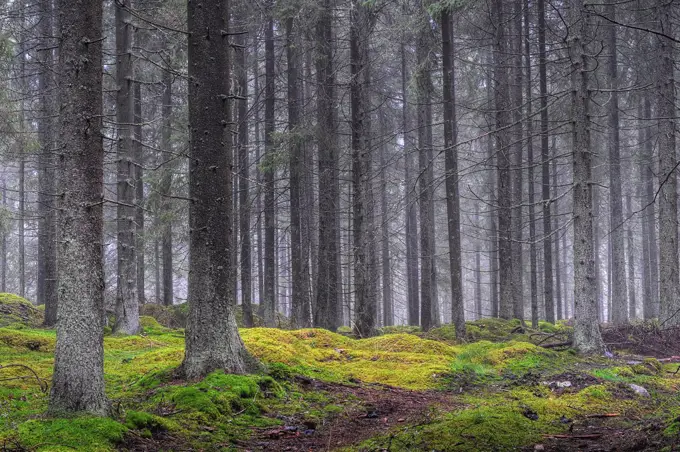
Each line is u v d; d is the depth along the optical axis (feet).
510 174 69.26
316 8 53.52
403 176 100.83
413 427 20.02
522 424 20.12
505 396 26.68
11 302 54.60
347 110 81.71
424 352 38.37
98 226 18.04
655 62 59.00
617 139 73.41
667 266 53.26
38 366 29.53
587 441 18.33
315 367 30.04
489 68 77.05
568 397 26.05
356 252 50.44
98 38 18.16
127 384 25.53
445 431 18.74
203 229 24.95
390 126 88.02
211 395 21.62
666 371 35.27
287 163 59.16
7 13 51.72
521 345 39.60
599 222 112.37
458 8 48.57
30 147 49.88
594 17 57.67
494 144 79.41
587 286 40.68
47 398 22.36
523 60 72.43
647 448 15.80
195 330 24.75
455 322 49.32
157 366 29.04
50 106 51.78
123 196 44.09
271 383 24.57
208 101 25.29
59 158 18.01
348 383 28.07
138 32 56.80
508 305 62.69
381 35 64.18
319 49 57.00
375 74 82.28
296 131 54.03
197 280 24.93
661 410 23.16
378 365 33.78
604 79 71.05
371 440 18.63
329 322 58.18
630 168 100.53
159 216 55.31
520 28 66.64
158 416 18.97
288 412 22.18
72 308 17.49
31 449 14.49
